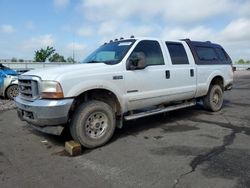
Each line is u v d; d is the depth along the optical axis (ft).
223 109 26.14
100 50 19.17
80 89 14.14
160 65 18.47
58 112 13.43
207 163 12.42
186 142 15.71
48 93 13.60
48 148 15.20
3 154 14.30
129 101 16.60
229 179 10.75
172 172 11.57
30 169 12.26
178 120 21.49
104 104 15.33
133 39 17.79
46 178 11.28
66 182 10.89
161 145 15.29
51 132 14.15
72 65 15.94
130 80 16.44
